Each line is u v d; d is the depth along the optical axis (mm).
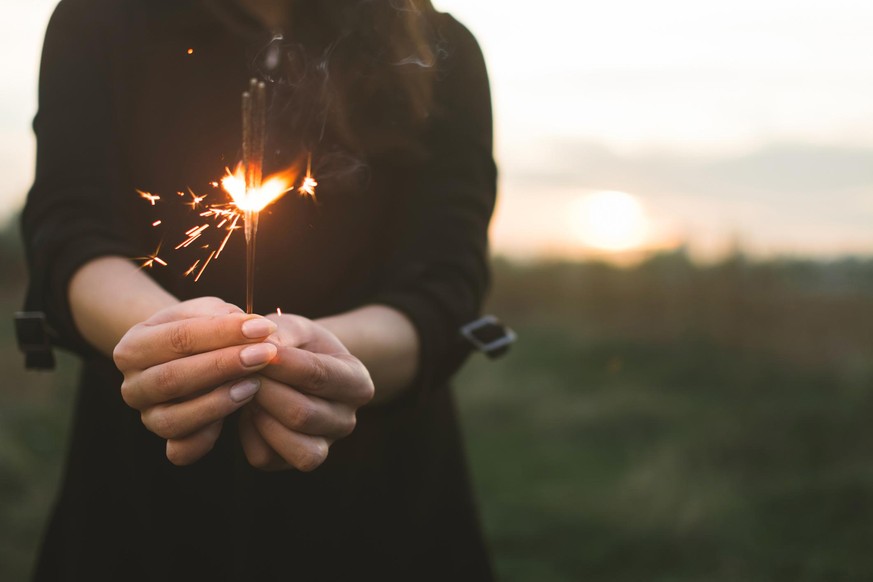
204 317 921
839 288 9297
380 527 1378
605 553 3977
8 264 13023
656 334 8609
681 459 5191
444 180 1372
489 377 7664
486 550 1536
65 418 6023
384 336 1164
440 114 1391
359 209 1313
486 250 1394
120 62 1298
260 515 1318
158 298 1125
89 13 1316
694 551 3975
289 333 986
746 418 5891
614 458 5598
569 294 10852
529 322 10281
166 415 931
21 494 4551
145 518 1321
